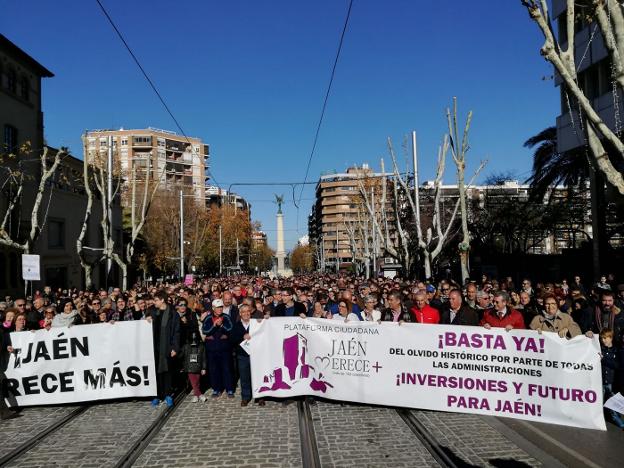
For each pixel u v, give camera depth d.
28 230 30.16
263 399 8.87
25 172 29.28
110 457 6.47
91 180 35.31
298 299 12.70
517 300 11.77
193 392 9.45
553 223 39.00
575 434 7.07
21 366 9.05
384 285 16.84
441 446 6.60
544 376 7.46
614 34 8.21
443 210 42.41
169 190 57.09
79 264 36.69
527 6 8.37
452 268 33.94
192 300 12.54
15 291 29.38
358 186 40.19
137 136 105.94
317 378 8.83
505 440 6.82
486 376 7.81
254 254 102.00
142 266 49.03
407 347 8.28
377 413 8.16
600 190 23.20
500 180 50.22
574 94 8.29
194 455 6.43
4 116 29.03
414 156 24.00
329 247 125.31
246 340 8.90
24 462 6.40
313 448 6.59
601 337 8.09
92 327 9.25
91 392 9.15
